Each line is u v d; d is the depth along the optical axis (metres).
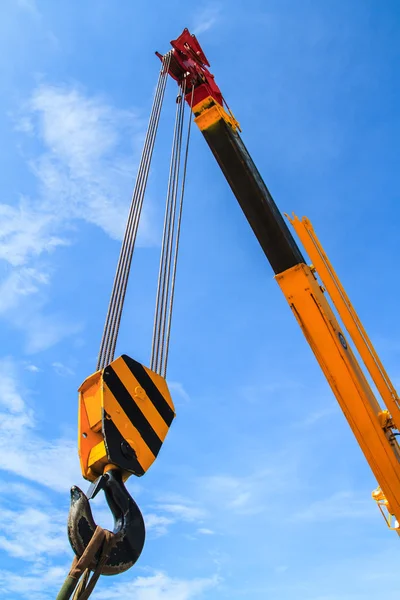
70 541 2.47
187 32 7.28
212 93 7.14
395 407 5.54
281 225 6.52
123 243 4.27
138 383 3.16
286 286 6.28
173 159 5.25
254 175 6.66
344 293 6.02
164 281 4.35
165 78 6.13
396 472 5.41
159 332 4.03
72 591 2.34
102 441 2.93
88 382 3.08
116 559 2.54
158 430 3.12
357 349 5.77
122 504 2.73
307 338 6.08
